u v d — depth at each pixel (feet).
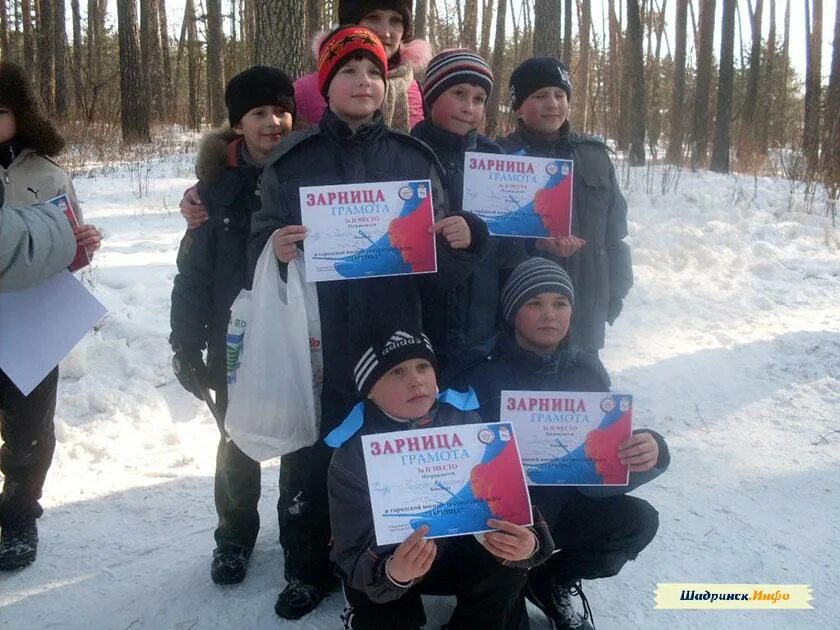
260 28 22.03
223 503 9.73
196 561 10.23
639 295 22.35
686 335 19.72
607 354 18.40
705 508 11.51
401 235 8.10
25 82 9.23
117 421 14.71
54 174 9.65
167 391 15.89
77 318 8.88
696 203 33.86
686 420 14.85
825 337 18.49
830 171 39.24
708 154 60.13
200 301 9.52
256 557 10.24
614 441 7.84
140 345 17.08
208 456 13.82
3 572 10.09
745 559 10.17
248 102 9.27
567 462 7.86
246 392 8.32
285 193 8.36
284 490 9.19
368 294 8.37
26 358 8.66
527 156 9.70
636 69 50.29
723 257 26.55
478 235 8.26
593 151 11.32
